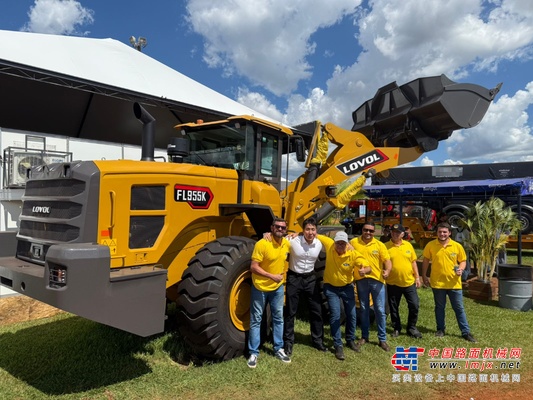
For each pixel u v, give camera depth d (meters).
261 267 4.08
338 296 4.41
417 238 14.94
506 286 6.54
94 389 3.55
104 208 3.56
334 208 5.88
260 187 4.85
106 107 12.25
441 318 5.06
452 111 5.63
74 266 3.03
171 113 12.85
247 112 12.31
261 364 4.00
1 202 6.40
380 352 4.47
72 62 9.36
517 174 14.96
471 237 7.75
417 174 16.97
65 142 7.62
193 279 3.94
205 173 4.36
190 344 4.00
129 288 3.34
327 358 4.25
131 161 3.90
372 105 6.50
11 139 6.89
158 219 3.95
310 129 6.11
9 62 7.61
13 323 5.72
